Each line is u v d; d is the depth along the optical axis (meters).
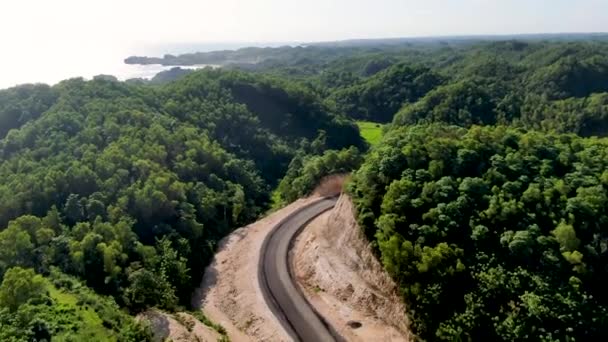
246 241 74.81
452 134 62.06
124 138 91.19
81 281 56.66
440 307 43.62
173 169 89.94
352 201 58.94
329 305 53.88
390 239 48.41
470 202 48.91
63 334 42.56
